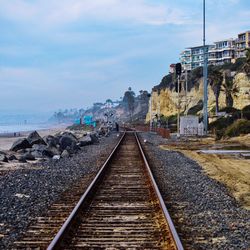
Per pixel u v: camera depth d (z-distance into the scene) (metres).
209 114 95.06
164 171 21.66
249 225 10.48
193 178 19.30
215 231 9.71
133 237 9.03
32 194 14.70
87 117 136.62
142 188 15.91
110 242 8.64
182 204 13.03
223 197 14.47
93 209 12.04
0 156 27.39
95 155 32.00
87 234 9.28
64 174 20.56
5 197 14.02
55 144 36.88
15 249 8.23
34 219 10.84
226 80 99.44
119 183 17.22
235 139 49.91
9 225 10.20
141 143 46.66
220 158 31.20
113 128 97.81
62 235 8.61
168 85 137.75
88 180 18.39
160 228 9.75
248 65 93.44
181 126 62.31
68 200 13.58
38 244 8.53
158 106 137.88
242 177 21.42
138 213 11.51
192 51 169.00
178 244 7.84
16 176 19.52
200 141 50.66
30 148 35.31
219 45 163.38
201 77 124.25
